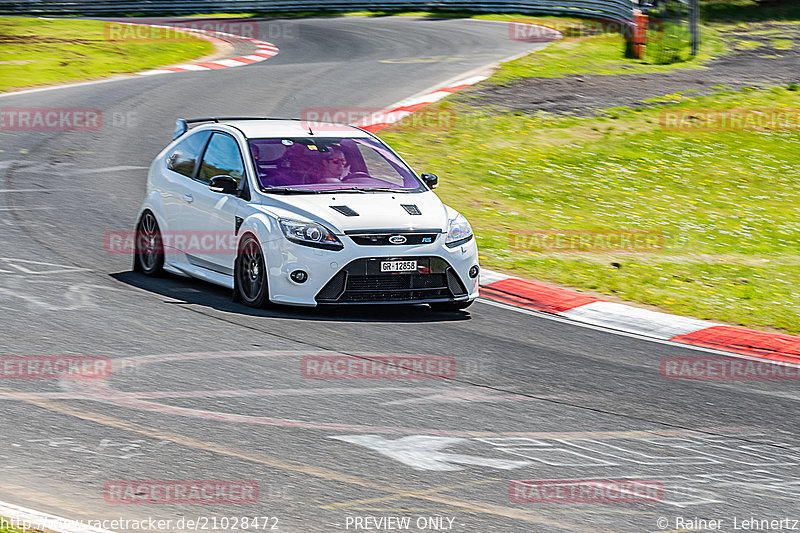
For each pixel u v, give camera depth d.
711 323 35.28
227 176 32.91
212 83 83.56
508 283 38.47
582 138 67.00
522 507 18.77
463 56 103.12
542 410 24.45
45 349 26.25
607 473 20.77
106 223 43.09
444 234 32.56
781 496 20.16
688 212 54.09
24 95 75.69
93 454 19.88
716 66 96.62
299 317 31.28
